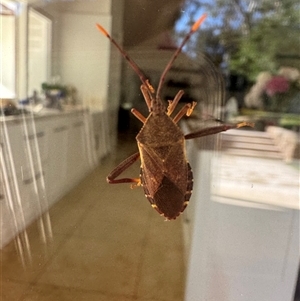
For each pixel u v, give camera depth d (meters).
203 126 0.10
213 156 0.09
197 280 0.09
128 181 0.06
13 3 0.10
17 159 0.10
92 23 0.13
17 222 0.09
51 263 0.09
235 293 0.09
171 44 0.11
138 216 0.11
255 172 0.10
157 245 0.10
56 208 0.11
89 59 0.14
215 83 0.11
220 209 0.09
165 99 0.11
